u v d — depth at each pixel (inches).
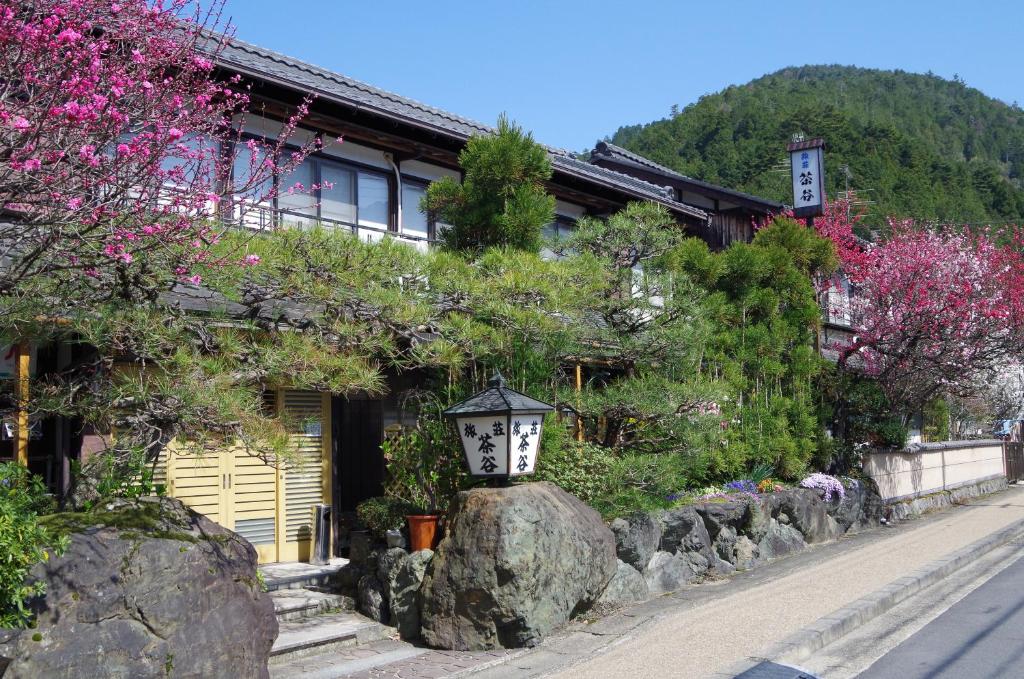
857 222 1519.4
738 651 295.9
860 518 660.7
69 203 179.3
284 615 326.6
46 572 199.2
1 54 181.0
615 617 351.3
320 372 255.9
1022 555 537.0
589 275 391.5
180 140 225.0
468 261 393.7
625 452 423.2
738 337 566.6
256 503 398.6
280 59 472.4
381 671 279.9
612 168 960.3
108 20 205.6
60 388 256.7
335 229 290.4
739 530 494.3
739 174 2370.8
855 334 804.6
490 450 330.0
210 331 252.5
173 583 217.6
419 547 333.4
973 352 768.9
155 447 252.8
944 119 5457.7
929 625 351.3
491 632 304.2
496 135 424.2
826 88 5359.3
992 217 2420.0
